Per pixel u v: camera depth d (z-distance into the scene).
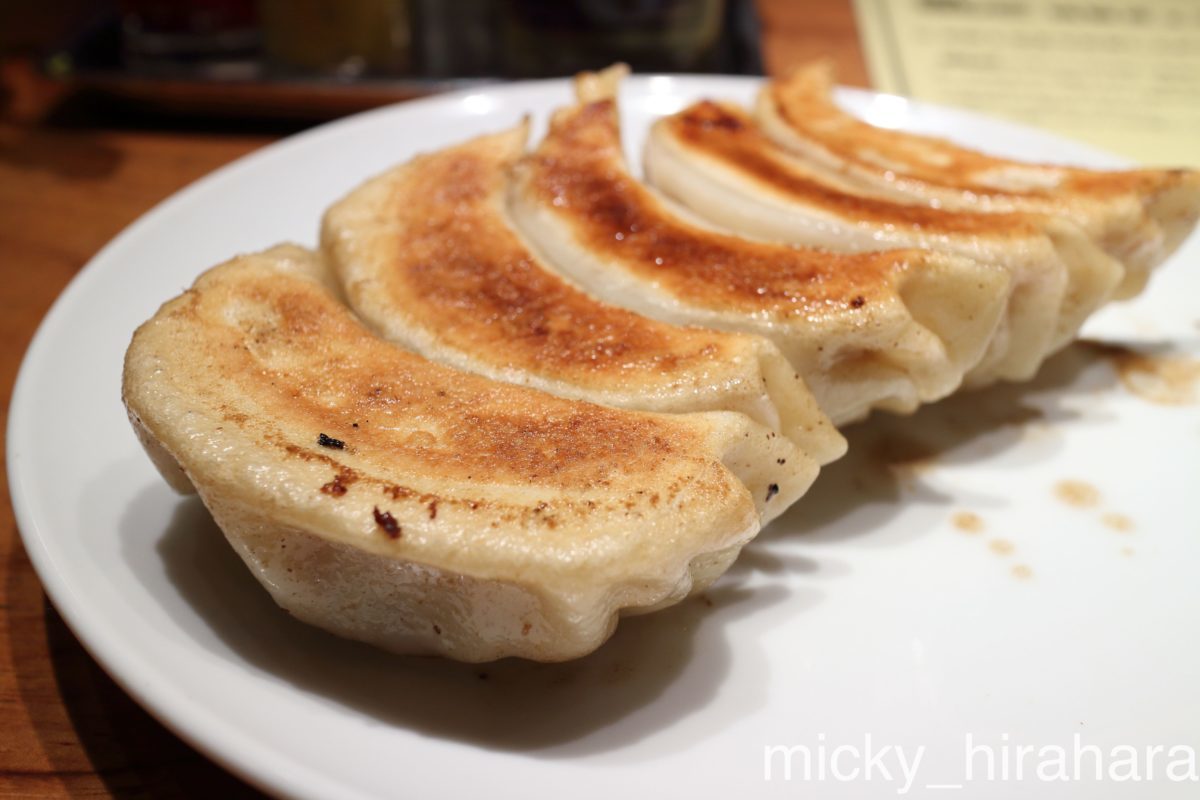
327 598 0.16
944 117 0.30
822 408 0.20
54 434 0.19
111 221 0.30
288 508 0.15
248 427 0.16
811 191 0.21
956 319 0.20
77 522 0.18
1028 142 0.29
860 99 0.31
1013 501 0.21
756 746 0.16
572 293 0.19
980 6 0.44
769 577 0.19
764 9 0.43
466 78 0.36
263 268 0.19
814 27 0.42
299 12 0.35
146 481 0.19
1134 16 0.43
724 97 0.31
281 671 0.16
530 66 0.37
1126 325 0.25
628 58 0.37
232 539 0.16
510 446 0.16
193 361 0.17
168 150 0.34
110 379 0.21
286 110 0.36
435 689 0.16
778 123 0.25
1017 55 0.40
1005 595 0.19
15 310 0.26
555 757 0.15
